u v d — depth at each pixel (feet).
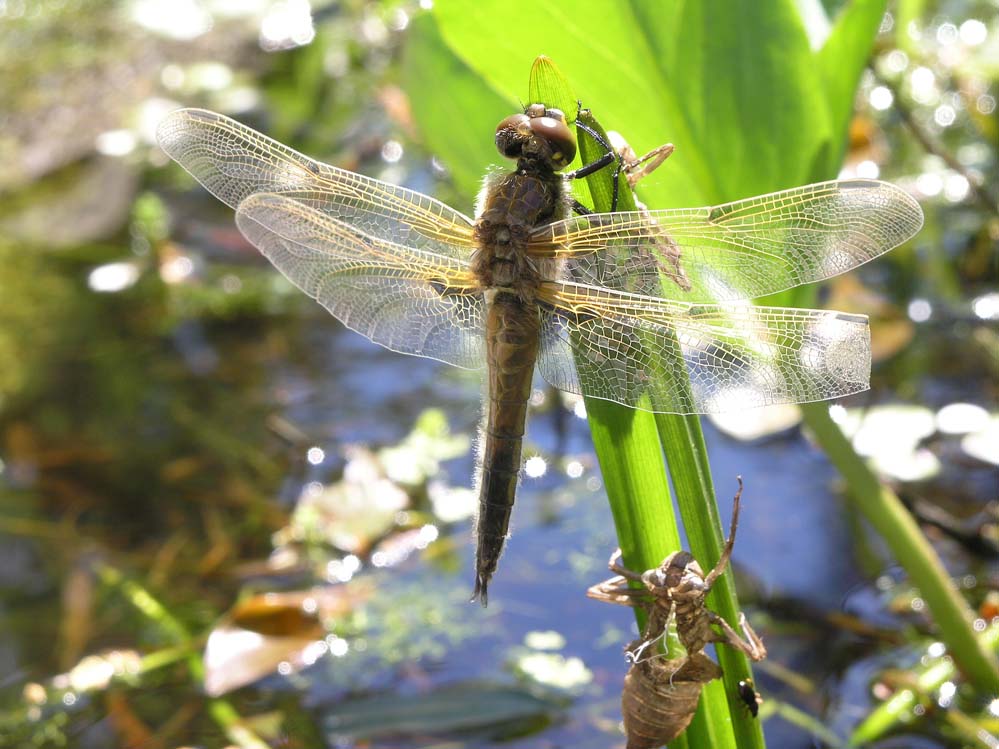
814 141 0.99
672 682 0.89
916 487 1.14
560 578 1.11
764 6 0.96
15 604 1.11
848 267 0.90
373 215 0.96
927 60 1.49
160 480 1.20
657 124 0.99
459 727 1.03
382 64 1.92
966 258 1.37
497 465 0.94
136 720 1.05
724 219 0.91
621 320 0.92
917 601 1.07
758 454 1.17
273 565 1.14
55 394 1.30
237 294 1.47
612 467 0.90
